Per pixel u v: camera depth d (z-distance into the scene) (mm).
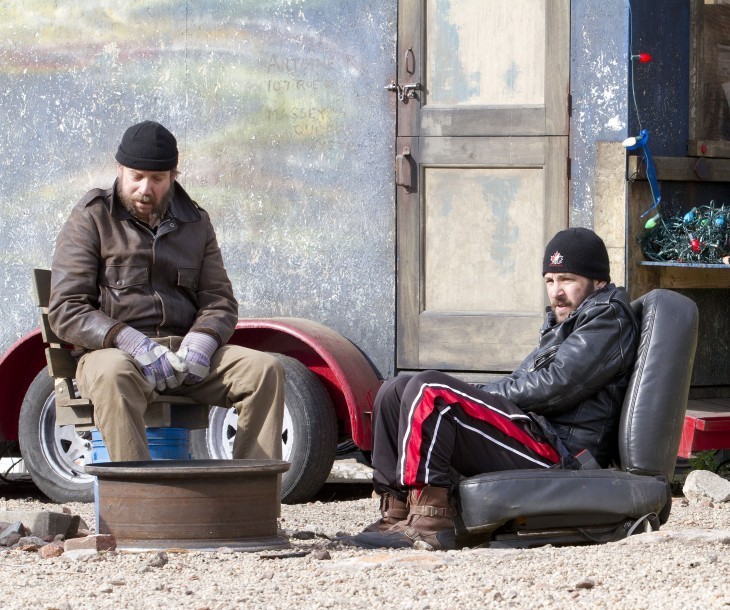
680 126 20344
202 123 21109
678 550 12047
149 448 15203
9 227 21922
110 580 10852
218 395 15008
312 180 20672
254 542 12672
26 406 20594
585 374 13125
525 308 19953
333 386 20016
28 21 21797
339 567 11516
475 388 13148
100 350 14602
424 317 20250
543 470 12961
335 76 20562
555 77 19797
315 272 20672
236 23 20969
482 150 20031
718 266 19109
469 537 13062
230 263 21016
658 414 13133
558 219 19812
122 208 15352
